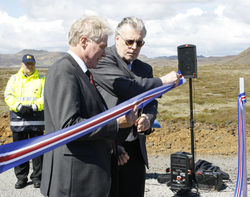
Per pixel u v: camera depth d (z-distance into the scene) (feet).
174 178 15.60
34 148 4.45
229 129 35.88
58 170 5.73
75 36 5.98
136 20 8.18
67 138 4.88
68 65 5.78
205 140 31.17
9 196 15.47
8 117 40.37
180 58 14.90
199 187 16.35
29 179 18.30
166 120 45.55
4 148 4.13
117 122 5.85
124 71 8.32
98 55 6.15
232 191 16.15
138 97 6.31
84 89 5.88
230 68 377.50
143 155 8.55
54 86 5.62
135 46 8.20
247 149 26.86
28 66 16.03
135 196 8.74
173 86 7.97
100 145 6.06
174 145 29.48
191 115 16.08
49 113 5.84
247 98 102.47
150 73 9.31
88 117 5.92
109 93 8.06
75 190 5.69
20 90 16.21
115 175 7.61
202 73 272.92
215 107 82.58
